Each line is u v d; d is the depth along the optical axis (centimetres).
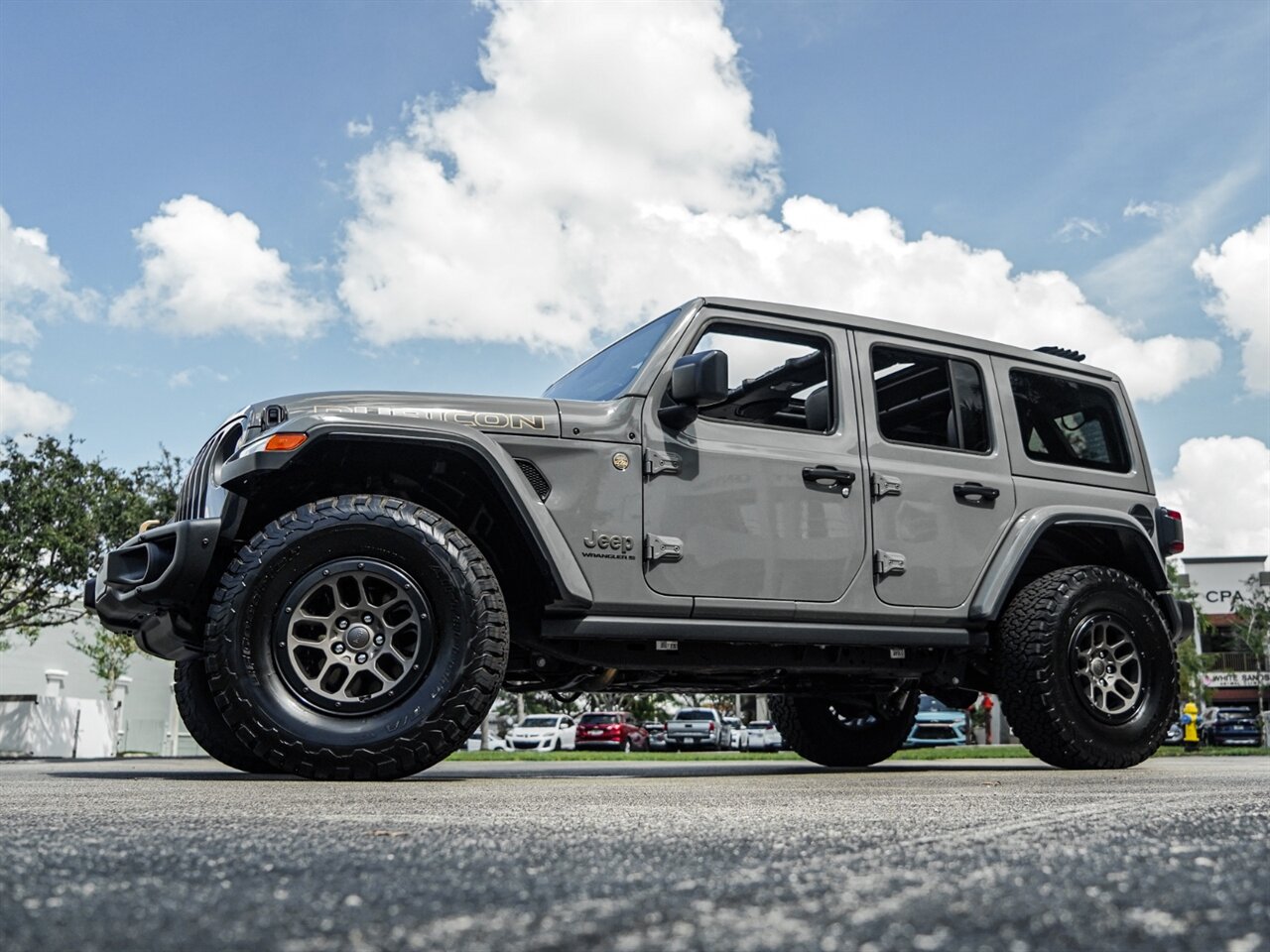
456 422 349
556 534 343
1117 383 506
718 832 134
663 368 390
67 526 1738
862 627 405
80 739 1948
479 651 308
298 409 333
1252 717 2859
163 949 60
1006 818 153
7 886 83
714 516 382
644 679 427
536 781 310
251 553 306
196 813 173
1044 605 429
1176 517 501
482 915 70
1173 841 115
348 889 83
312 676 314
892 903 73
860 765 555
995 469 448
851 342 433
